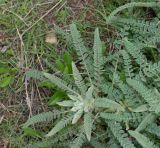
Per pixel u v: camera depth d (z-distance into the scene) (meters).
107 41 0.76
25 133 0.72
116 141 0.68
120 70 0.73
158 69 0.68
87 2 0.79
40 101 0.75
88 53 0.73
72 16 0.79
